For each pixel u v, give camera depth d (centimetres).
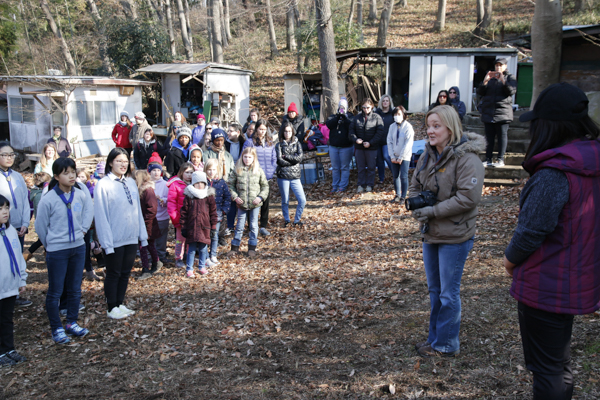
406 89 1938
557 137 227
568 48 886
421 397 323
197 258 752
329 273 623
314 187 1141
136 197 534
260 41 3309
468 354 369
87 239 655
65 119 1642
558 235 224
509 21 2739
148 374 398
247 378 378
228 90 1969
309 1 2362
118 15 2800
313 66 2756
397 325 441
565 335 234
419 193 356
